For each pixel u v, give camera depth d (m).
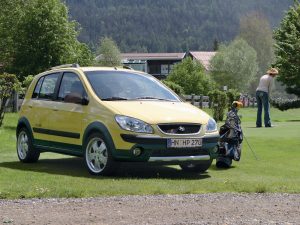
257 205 8.63
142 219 7.52
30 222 7.29
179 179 11.66
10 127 23.23
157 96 13.12
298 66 44.69
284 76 45.53
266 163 14.30
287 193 9.80
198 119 12.16
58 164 14.09
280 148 16.95
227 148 13.64
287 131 22.00
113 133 11.69
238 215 7.88
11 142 18.70
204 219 7.57
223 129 13.82
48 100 13.77
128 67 14.51
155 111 11.98
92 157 12.23
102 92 12.59
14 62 76.25
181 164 11.91
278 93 131.75
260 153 16.03
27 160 14.30
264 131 22.05
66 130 12.95
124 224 7.23
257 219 7.64
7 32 79.88
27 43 74.81
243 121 30.30
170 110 12.16
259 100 24.50
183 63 98.75
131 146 11.49
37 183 10.44
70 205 8.41
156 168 13.45
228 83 132.50
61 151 13.17
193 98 45.53
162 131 11.63
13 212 7.89
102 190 9.66
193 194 9.56
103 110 12.05
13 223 7.23
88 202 8.66
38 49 74.56
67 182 10.65
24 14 75.56
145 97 12.89
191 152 11.91
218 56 133.12
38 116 13.85
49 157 15.70
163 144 11.59
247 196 9.42
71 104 12.92
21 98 33.69
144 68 136.50
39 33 74.69
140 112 11.84
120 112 11.80
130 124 11.57
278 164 14.15
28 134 14.19
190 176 12.25
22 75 74.69
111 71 13.45
